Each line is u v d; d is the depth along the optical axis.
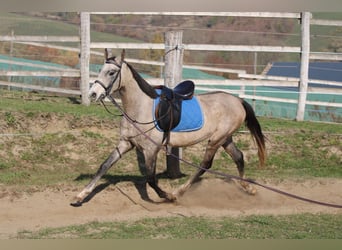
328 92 12.46
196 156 10.06
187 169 9.76
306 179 9.27
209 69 13.90
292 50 12.34
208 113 7.96
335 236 6.54
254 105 13.09
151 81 11.78
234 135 10.62
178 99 7.70
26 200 7.78
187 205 8.06
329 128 11.59
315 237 6.48
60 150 9.67
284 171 9.93
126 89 7.38
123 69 7.27
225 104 8.20
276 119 12.41
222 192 8.70
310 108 13.51
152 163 7.60
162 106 7.49
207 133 7.98
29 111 10.33
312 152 10.54
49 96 12.70
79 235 6.36
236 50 12.16
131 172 9.52
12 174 8.70
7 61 12.89
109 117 10.60
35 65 13.05
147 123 7.46
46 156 9.52
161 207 7.88
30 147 9.58
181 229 6.65
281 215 7.54
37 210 7.48
